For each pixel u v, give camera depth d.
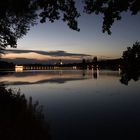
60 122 13.09
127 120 13.74
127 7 4.30
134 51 3.12
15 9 5.86
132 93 27.59
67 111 16.45
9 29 21.81
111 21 4.89
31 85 37.19
